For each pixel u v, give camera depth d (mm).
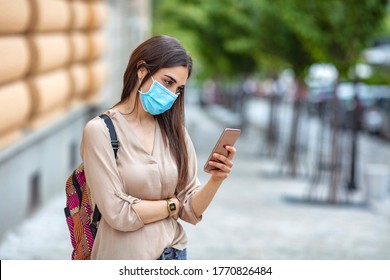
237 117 49750
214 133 43875
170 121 5387
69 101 18922
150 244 5238
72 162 19719
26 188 14070
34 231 13289
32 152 14516
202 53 45500
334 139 18906
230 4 33750
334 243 14078
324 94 41844
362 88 42156
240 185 21781
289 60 24781
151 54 5172
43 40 14742
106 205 5121
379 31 18844
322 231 15258
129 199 5160
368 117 41469
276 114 31109
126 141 5230
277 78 31203
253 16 26172
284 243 13828
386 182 20250
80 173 5383
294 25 18719
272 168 26641
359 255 13039
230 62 42188
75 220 5355
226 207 17719
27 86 13797
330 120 20109
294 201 18984
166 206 5266
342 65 18984
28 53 13391
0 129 11508
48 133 16109
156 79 5184
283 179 23750
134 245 5215
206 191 5414
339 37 18594
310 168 26719
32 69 13953
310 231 15195
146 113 5352
